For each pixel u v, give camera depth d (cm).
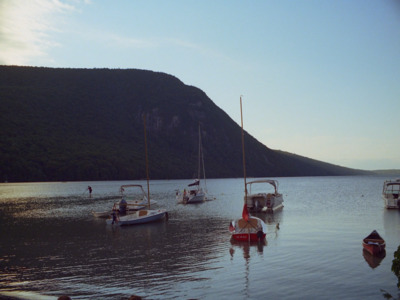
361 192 9312
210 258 2245
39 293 1703
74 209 5444
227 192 10006
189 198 6238
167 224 3700
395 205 4784
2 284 1828
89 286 1784
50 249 2592
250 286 1730
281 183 17112
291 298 1578
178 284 1783
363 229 3181
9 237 3080
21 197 8038
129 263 2172
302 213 4447
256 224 2831
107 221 3756
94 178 16325
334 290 1653
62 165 15800
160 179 19212
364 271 1909
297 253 2305
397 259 1415
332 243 2581
